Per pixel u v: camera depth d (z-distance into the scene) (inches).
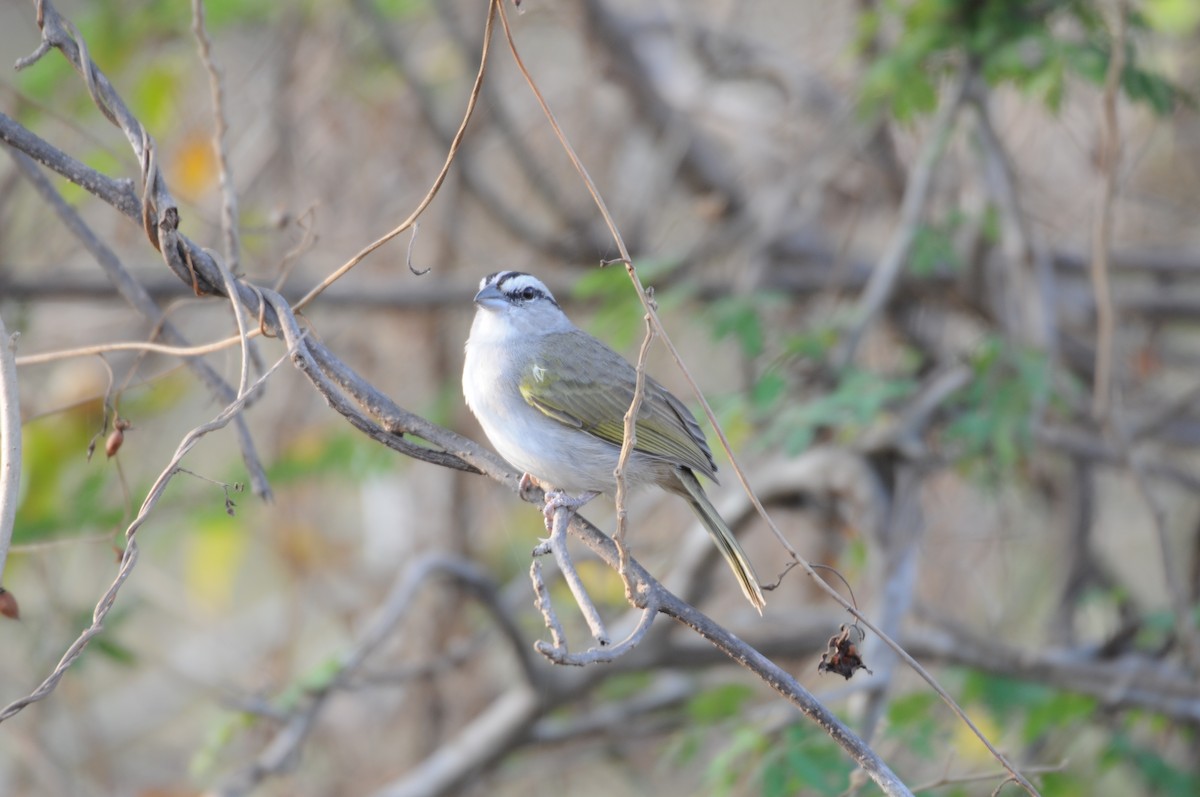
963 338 606.2
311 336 264.4
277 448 570.6
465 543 590.2
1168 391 640.4
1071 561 548.4
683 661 505.4
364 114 581.6
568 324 358.3
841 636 245.3
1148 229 620.1
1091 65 433.4
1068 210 601.9
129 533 226.1
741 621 510.9
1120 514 627.8
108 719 611.2
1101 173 459.2
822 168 555.2
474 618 579.5
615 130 611.2
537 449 342.0
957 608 560.1
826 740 386.9
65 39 258.5
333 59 577.0
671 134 603.5
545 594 223.8
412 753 566.3
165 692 619.2
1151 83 440.1
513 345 346.9
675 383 574.6
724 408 460.1
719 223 621.9
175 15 548.1
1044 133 597.0
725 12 607.5
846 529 505.4
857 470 458.9
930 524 565.9
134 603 468.8
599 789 620.1
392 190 585.3
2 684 526.9
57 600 461.7
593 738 528.4
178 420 575.5
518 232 593.6
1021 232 495.2
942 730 414.3
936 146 478.6
